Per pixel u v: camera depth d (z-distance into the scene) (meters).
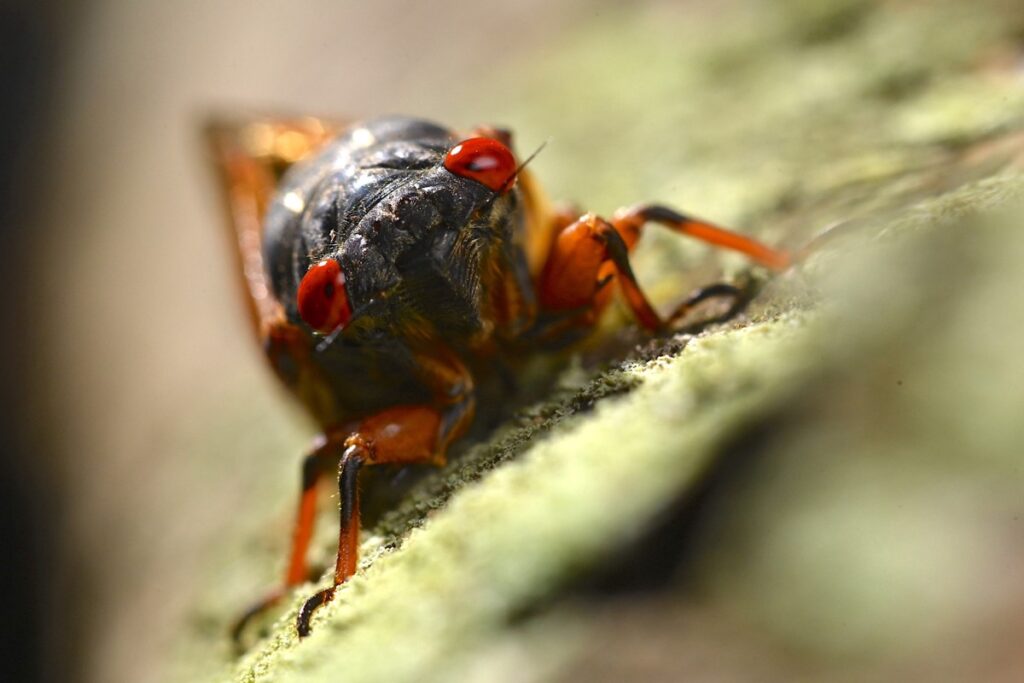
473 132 0.11
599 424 0.09
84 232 0.24
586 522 0.09
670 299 0.10
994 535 0.08
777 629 0.08
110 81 0.27
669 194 0.12
